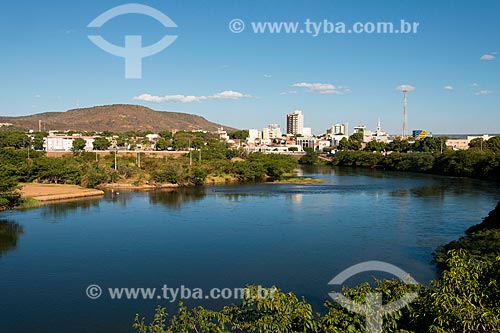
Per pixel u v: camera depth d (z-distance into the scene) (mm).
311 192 105875
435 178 140000
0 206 80750
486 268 16859
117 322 33469
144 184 118250
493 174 133500
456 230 62219
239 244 55594
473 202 86812
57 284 41688
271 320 15492
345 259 48750
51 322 33656
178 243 56250
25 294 39250
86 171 119250
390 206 83312
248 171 139750
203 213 77250
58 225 67125
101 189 111875
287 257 49719
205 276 43688
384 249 52531
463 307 14312
